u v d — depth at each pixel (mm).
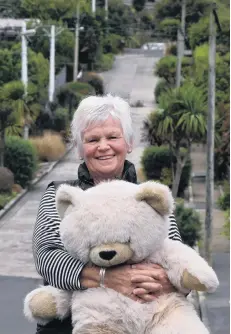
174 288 3334
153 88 63188
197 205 29812
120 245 3221
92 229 3217
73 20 67312
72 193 3311
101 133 3619
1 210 27750
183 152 31203
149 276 3264
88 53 67938
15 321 12594
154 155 31578
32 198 30875
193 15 65688
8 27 56406
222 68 41219
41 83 53062
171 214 3422
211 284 3242
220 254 20281
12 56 52875
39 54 55156
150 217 3244
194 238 20047
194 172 37188
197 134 27938
